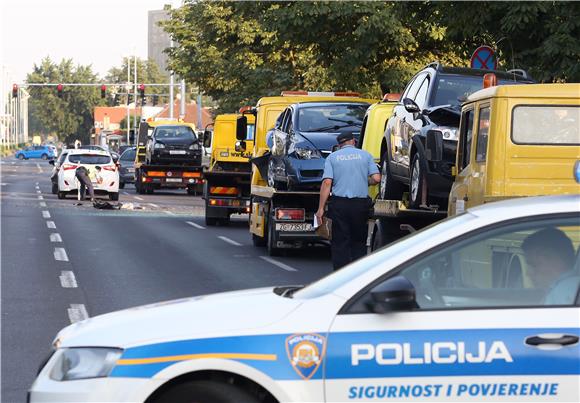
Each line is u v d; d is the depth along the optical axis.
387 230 22.25
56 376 8.33
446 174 19.88
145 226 41.50
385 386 7.93
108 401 7.99
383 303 7.89
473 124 17.19
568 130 16.00
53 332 16.59
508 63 29.38
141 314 8.68
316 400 7.95
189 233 38.59
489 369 7.93
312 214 29.98
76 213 48.84
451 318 8.03
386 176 23.84
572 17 27.08
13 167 142.00
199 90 80.50
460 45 34.03
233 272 25.31
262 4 43.59
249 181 43.53
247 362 7.97
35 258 27.95
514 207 8.53
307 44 43.44
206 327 8.15
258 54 70.12
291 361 7.97
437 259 8.30
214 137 45.53
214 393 8.10
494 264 8.32
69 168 60.88
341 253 21.41
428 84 21.86
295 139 30.11
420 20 33.88
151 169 74.56
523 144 15.97
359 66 42.47
